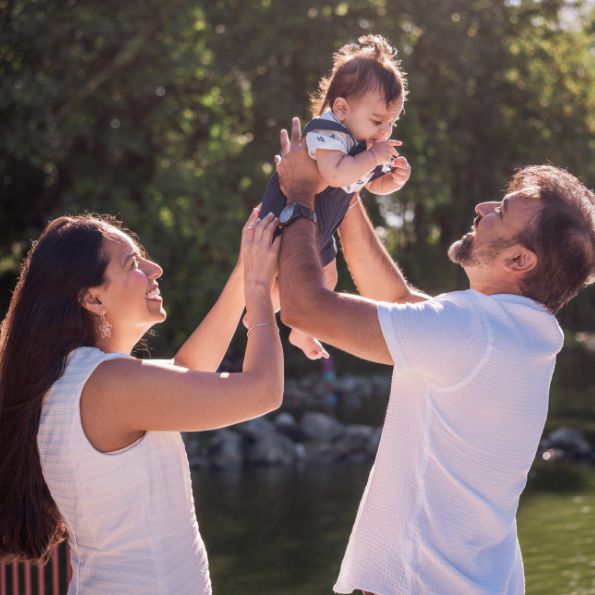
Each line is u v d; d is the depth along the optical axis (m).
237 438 16.86
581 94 30.66
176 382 2.24
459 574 2.34
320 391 24.62
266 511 12.45
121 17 23.92
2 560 2.41
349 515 12.16
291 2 24.75
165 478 2.30
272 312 2.48
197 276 25.20
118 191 25.08
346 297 2.38
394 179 3.11
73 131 24.06
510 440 2.37
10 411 2.31
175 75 23.98
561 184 2.46
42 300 2.33
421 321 2.31
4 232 26.75
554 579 9.05
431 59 28.09
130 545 2.26
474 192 31.22
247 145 25.86
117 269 2.37
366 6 26.50
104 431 2.25
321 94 3.24
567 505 12.59
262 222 2.55
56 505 2.36
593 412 21.61
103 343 2.42
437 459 2.36
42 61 23.83
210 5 24.70
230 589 8.95
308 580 9.23
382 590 2.36
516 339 2.35
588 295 40.03
